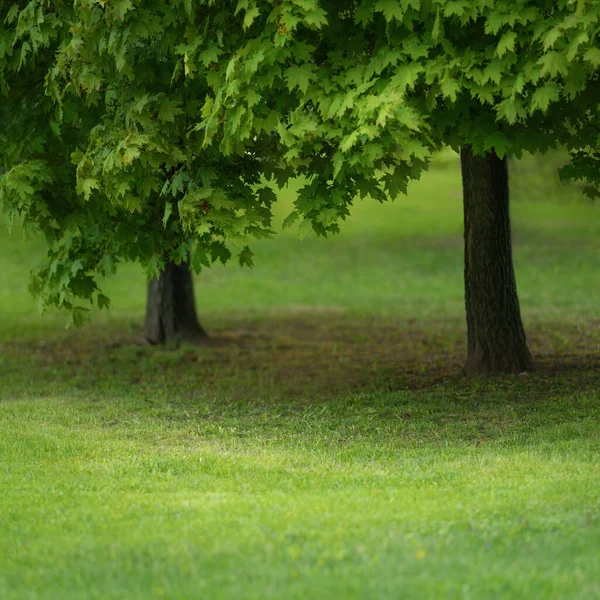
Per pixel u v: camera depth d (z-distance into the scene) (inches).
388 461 477.4
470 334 702.5
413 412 599.2
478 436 533.6
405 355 874.8
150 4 518.6
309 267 1593.3
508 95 481.1
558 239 1814.7
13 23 589.3
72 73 526.6
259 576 297.3
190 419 609.9
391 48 505.0
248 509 378.0
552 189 1973.4
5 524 369.7
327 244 1786.4
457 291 1366.9
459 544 323.6
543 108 463.5
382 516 360.5
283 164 571.5
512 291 694.5
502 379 668.7
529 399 615.8
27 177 573.9
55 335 1037.2
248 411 631.8
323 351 917.8
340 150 494.9
